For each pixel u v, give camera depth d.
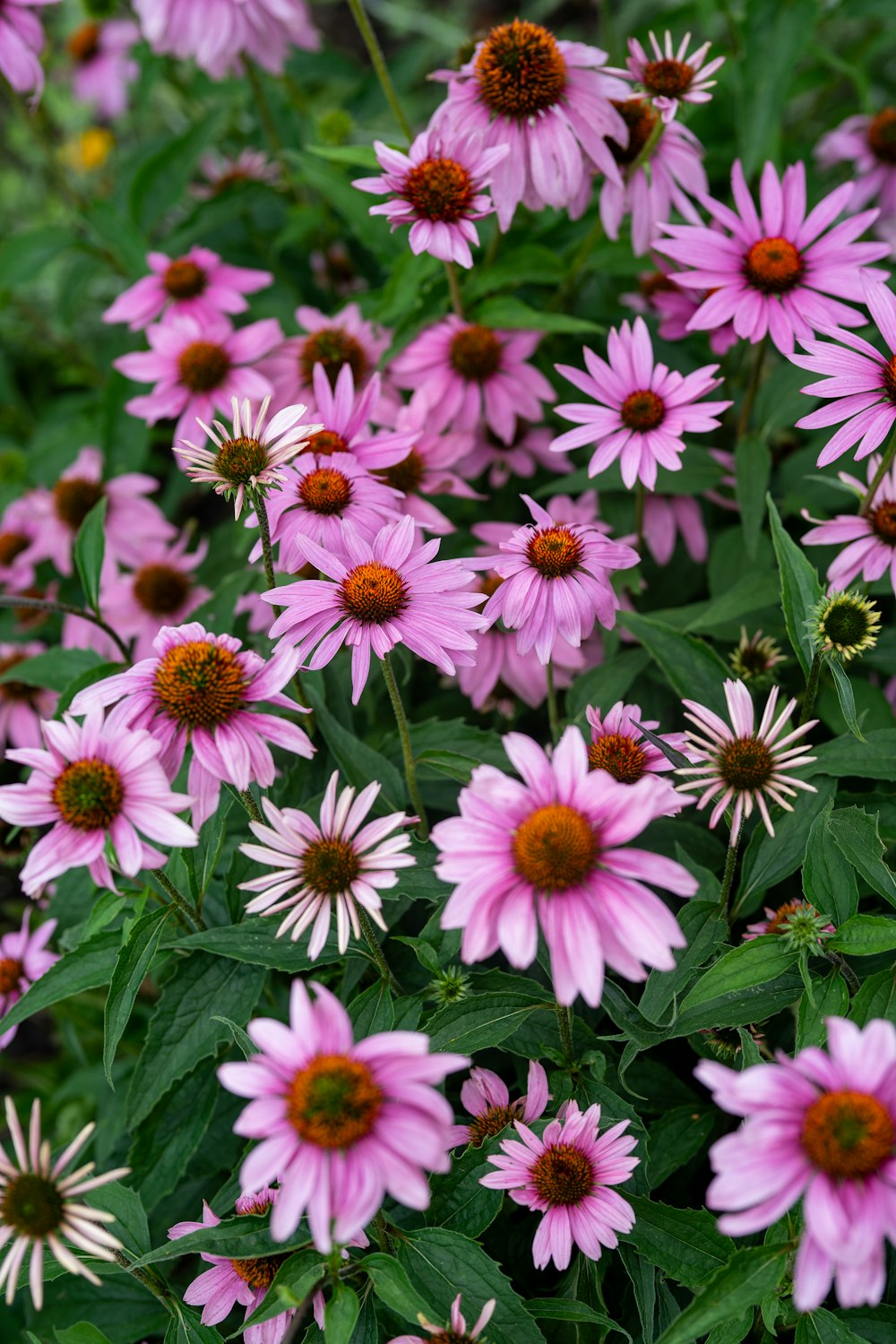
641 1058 1.11
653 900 0.89
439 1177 1.01
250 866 1.08
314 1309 0.99
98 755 0.94
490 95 1.18
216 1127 1.16
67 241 1.62
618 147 1.22
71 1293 1.13
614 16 2.30
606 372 1.14
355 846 0.96
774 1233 0.96
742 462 1.20
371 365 1.29
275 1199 0.97
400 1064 0.86
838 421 1.05
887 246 1.15
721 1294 0.92
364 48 2.48
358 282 1.69
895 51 2.03
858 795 1.08
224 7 1.45
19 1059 1.54
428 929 1.03
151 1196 1.09
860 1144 0.84
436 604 1.01
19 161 2.52
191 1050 1.04
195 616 1.21
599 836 0.89
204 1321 1.00
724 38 1.74
